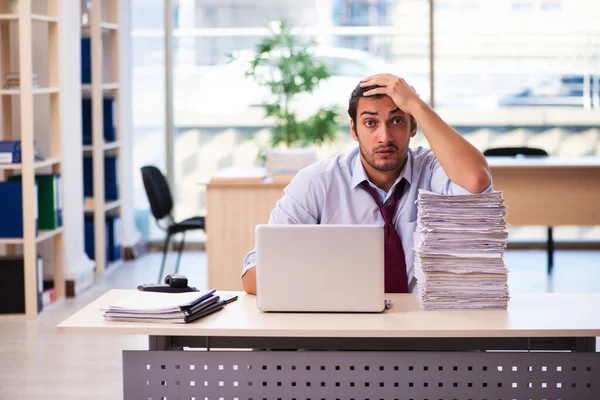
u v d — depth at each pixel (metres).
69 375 4.81
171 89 8.58
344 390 2.90
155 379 2.92
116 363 5.03
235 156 8.63
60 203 6.44
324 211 3.37
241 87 8.55
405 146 3.12
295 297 2.91
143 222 8.70
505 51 8.42
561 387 2.88
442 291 2.95
